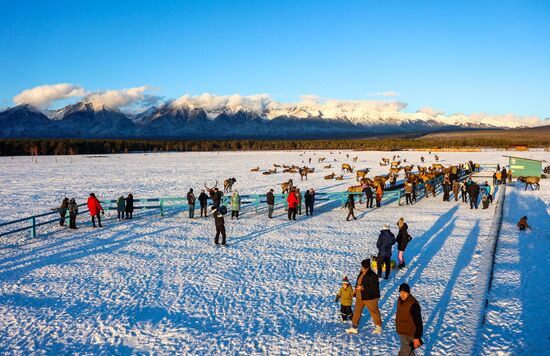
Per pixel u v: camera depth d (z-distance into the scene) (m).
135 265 12.93
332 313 9.20
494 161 71.19
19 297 10.36
